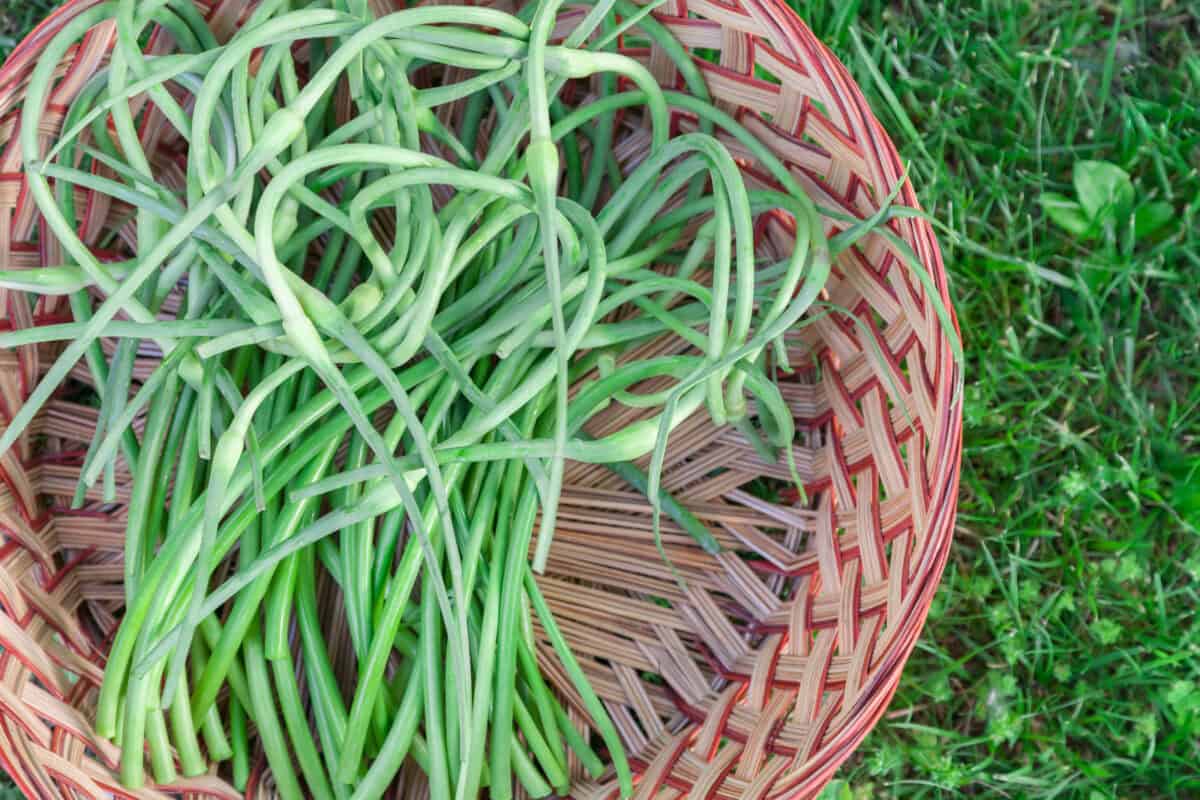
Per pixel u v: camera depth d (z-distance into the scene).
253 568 0.66
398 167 0.69
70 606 0.76
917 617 0.70
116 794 0.71
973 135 0.93
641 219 0.73
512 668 0.72
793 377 0.80
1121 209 0.90
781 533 0.81
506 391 0.72
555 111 0.77
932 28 0.93
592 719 0.76
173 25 0.72
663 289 0.72
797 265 0.70
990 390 0.89
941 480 0.70
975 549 0.89
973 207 0.92
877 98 0.92
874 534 0.75
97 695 0.74
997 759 0.88
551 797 0.76
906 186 0.71
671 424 0.69
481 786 0.76
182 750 0.72
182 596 0.70
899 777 0.88
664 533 0.79
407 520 0.76
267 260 0.64
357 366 0.70
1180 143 0.91
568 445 0.69
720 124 0.74
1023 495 0.90
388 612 0.71
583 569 0.79
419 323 0.67
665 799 0.75
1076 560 0.88
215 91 0.66
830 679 0.74
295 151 0.70
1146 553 0.89
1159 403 0.91
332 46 0.76
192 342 0.70
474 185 0.66
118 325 0.66
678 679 0.77
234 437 0.66
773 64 0.72
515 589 0.72
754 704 0.75
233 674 0.73
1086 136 0.93
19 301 0.75
